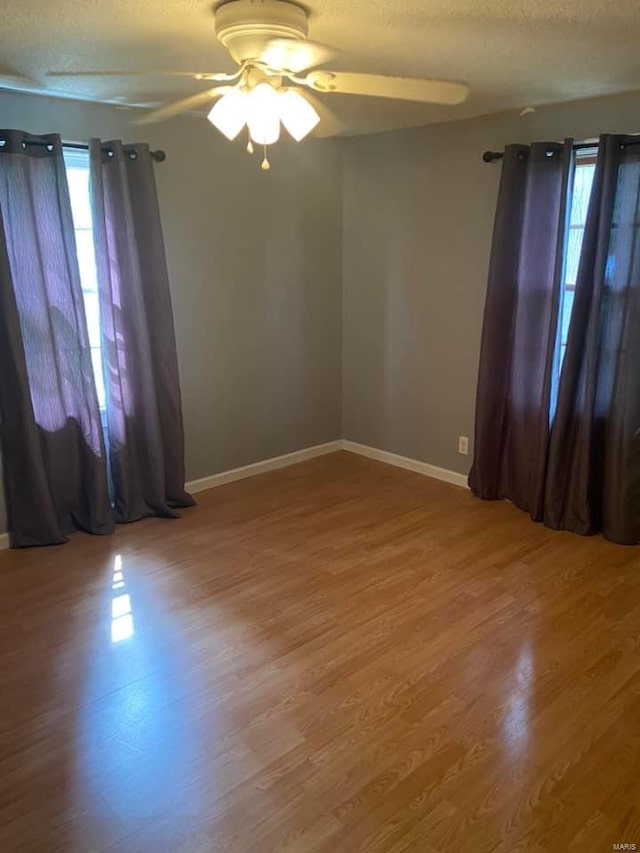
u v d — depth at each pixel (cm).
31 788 204
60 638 278
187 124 381
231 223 413
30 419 337
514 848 182
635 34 221
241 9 191
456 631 279
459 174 396
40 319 335
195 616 293
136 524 385
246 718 232
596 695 241
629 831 187
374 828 189
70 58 253
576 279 340
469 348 416
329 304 478
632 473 342
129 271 355
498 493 412
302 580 322
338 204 464
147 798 200
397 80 211
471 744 219
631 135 319
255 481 452
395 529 376
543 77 285
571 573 324
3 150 311
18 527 353
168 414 389
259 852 182
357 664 260
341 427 504
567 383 352
